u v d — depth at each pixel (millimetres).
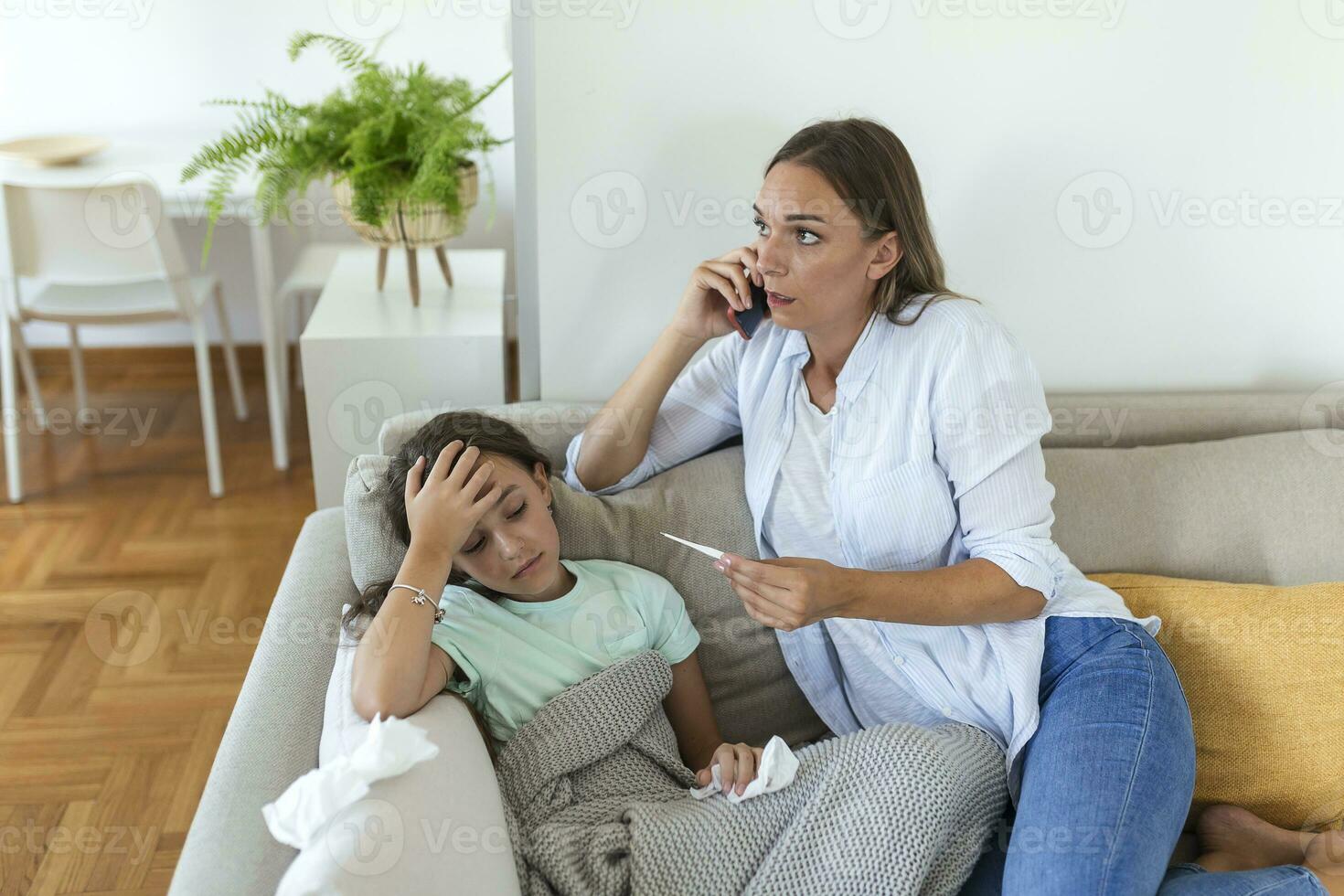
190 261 3266
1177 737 1205
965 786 1188
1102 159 1601
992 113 1560
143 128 3080
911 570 1353
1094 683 1245
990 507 1272
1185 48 1545
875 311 1325
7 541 2475
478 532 1248
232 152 1952
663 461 1504
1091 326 1707
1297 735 1310
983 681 1293
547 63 1496
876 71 1526
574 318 1660
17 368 3307
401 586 1166
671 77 1513
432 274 2246
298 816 947
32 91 3002
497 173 3260
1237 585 1410
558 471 1532
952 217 1619
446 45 3125
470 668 1230
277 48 3047
